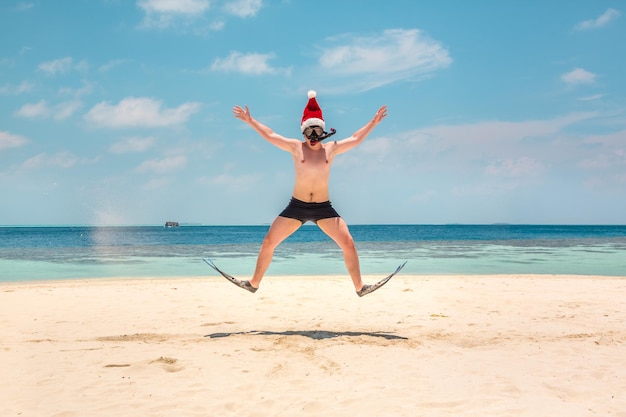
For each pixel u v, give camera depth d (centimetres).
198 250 2936
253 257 2322
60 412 395
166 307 917
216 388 450
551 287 1186
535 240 4781
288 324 760
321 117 660
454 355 554
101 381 469
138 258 2269
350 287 1180
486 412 391
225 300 992
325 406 407
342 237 658
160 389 448
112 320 793
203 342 623
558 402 414
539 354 561
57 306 927
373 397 423
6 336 673
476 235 7356
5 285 1244
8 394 436
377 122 682
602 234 7938
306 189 648
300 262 2041
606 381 465
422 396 426
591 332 690
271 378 477
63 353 566
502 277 1420
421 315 831
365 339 636
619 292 1102
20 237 5978
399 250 2947
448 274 1583
